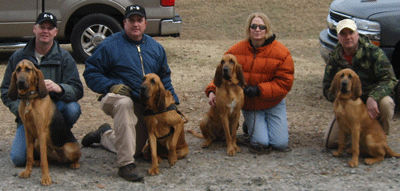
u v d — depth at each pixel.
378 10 5.51
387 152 3.91
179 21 7.88
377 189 3.30
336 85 3.85
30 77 3.21
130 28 3.76
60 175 3.54
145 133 3.97
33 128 3.37
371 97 3.92
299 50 9.91
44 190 3.23
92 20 7.54
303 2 16.50
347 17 5.82
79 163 3.87
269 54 4.21
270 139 4.27
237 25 14.33
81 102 5.91
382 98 3.97
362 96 4.22
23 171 3.48
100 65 3.79
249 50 4.28
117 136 3.49
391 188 3.31
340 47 4.19
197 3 16.55
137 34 3.79
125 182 3.46
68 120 3.79
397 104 5.58
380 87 3.98
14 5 7.25
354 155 3.82
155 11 7.59
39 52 3.73
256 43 4.23
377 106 3.90
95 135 4.27
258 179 3.54
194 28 14.02
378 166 3.78
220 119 4.34
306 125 5.09
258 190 3.33
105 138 4.20
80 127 5.01
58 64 3.73
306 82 7.01
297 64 8.43
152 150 3.68
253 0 16.70
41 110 3.30
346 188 3.33
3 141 4.48
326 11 15.61
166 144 3.90
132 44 3.85
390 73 4.04
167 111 3.66
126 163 3.49
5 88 3.71
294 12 15.55
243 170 3.76
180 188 3.38
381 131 3.87
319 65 8.41
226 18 15.02
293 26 14.20
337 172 3.68
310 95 6.32
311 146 4.41
